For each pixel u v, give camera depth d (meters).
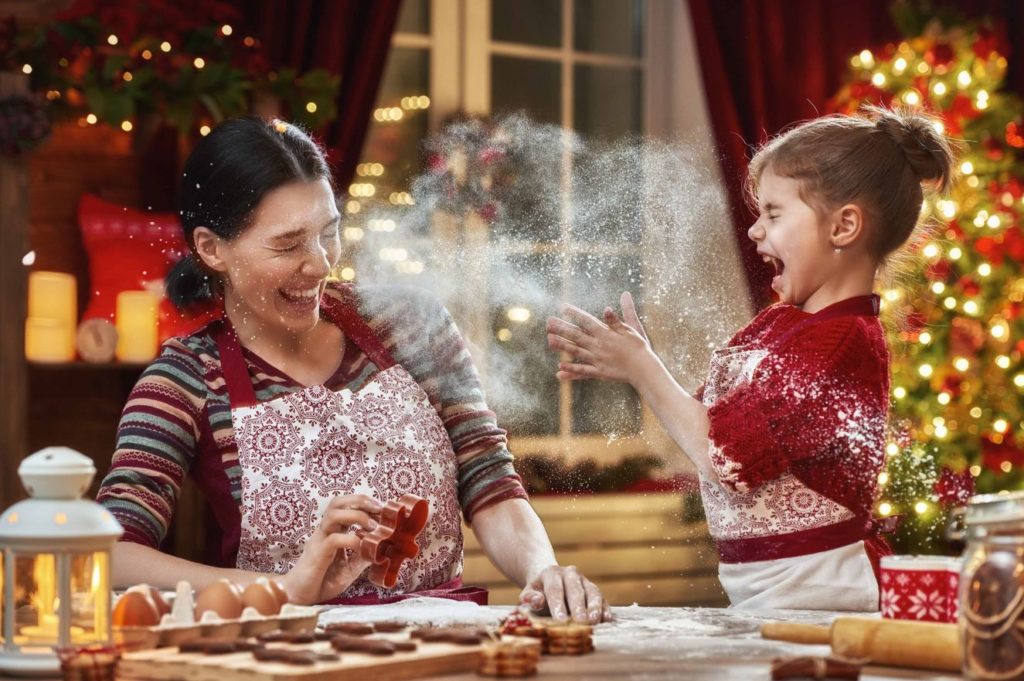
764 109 5.06
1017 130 4.82
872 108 2.27
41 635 1.21
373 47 4.45
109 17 3.48
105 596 1.22
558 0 5.23
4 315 3.47
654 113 5.34
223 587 1.36
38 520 1.20
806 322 2.01
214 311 2.00
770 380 1.94
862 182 2.04
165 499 1.88
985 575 1.16
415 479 1.88
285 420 1.88
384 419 1.90
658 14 5.36
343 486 1.86
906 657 1.27
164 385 1.91
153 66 3.51
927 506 4.09
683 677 1.20
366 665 1.16
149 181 4.18
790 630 1.41
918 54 4.71
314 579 1.66
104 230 3.97
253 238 1.84
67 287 3.80
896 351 4.27
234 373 1.92
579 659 1.30
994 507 1.17
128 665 1.19
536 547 1.89
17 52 3.44
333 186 2.09
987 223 4.38
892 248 2.10
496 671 1.21
